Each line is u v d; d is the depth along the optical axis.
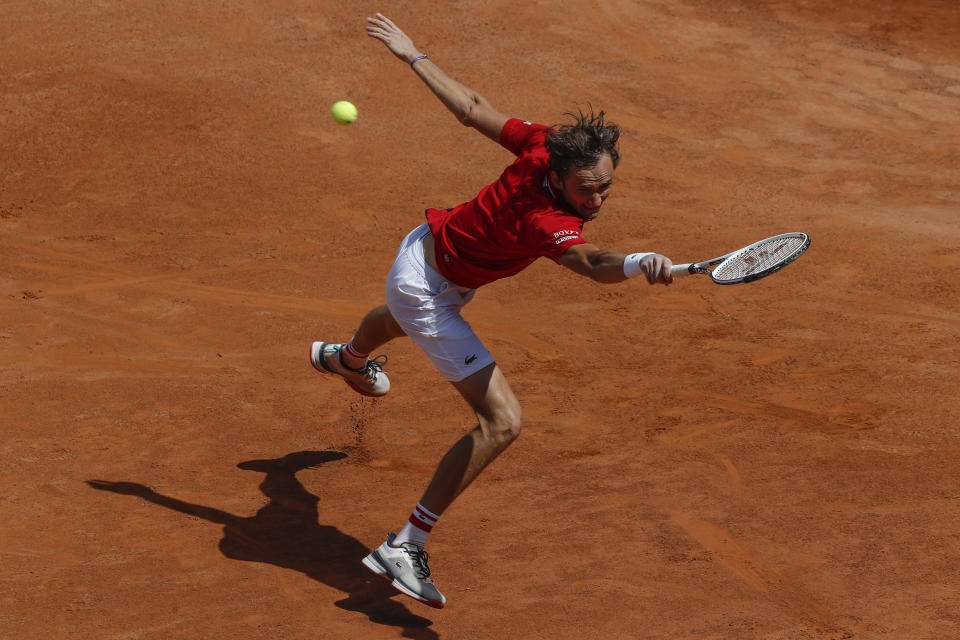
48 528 20.52
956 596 17.16
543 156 16.77
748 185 45.72
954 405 25.08
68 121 50.31
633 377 28.12
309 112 52.03
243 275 36.62
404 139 49.88
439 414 26.11
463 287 18.14
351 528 20.66
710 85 56.22
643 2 65.56
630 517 20.52
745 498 21.02
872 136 51.00
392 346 30.59
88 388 27.55
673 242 39.59
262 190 44.59
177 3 63.00
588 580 18.30
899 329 30.72
